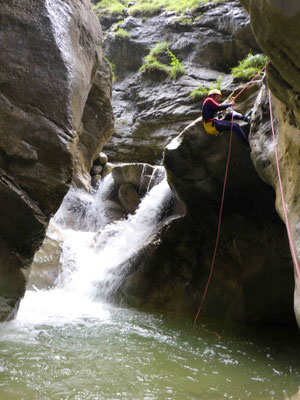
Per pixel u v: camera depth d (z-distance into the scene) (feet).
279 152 15.76
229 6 55.16
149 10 61.36
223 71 54.08
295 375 15.72
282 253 22.93
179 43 56.39
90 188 44.52
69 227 39.50
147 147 51.52
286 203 14.26
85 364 14.98
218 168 23.59
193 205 25.30
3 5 17.66
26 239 18.11
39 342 16.92
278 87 11.76
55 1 19.45
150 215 30.40
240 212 24.21
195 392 13.34
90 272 28.14
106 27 64.69
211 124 21.24
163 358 16.44
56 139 17.95
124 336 18.94
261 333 21.88
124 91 57.88
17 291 18.49
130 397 12.48
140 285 25.20
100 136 45.47
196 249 25.21
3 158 17.13
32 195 17.78
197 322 22.82
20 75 17.58
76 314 22.15
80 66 20.22
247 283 23.41
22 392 12.25
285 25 8.63
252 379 14.99
